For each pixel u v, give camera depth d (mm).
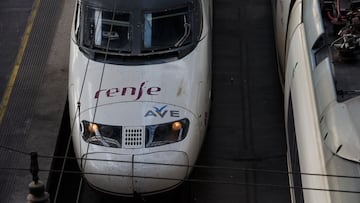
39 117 26484
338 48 21078
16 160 24781
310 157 18391
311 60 21016
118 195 21750
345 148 17594
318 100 19531
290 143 21953
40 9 31875
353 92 19531
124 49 23859
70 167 25734
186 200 24500
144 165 21281
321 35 21281
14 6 32250
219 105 28188
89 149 21750
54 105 27000
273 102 28297
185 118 22266
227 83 29141
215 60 30172
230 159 26047
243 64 30016
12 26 31125
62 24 30906
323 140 18312
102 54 23875
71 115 23062
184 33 24328
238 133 27062
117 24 24375
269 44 30938
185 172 21938
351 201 16453
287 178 25281
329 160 17688
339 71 20734
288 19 24391
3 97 27500
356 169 17156
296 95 20766
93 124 22109
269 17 32312
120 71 23328
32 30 30734
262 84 29078
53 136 25688
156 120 21984
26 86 27922
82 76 23484
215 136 26953
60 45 29828
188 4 24969
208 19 26031
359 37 21156
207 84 23953
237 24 32031
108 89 22844
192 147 22109
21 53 29578
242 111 27969
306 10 22922
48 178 24016
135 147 21562
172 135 21859
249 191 24859
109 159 21422
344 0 23062
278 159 26000
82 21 24891
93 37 24328
